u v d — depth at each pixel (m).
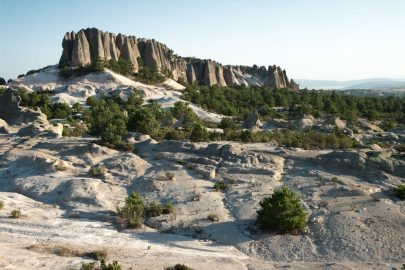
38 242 15.83
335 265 13.97
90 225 19.41
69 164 29.88
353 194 22.56
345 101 149.12
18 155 32.56
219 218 20.47
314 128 69.62
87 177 27.69
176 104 92.00
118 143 35.72
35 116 59.38
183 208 21.97
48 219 19.89
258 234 18.27
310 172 27.42
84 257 14.28
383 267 13.70
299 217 18.06
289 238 17.52
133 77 146.75
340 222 18.41
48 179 26.72
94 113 67.44
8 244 14.95
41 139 40.62
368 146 40.69
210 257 15.20
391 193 22.34
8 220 18.77
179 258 14.77
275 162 29.67
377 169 25.95
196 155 32.06
